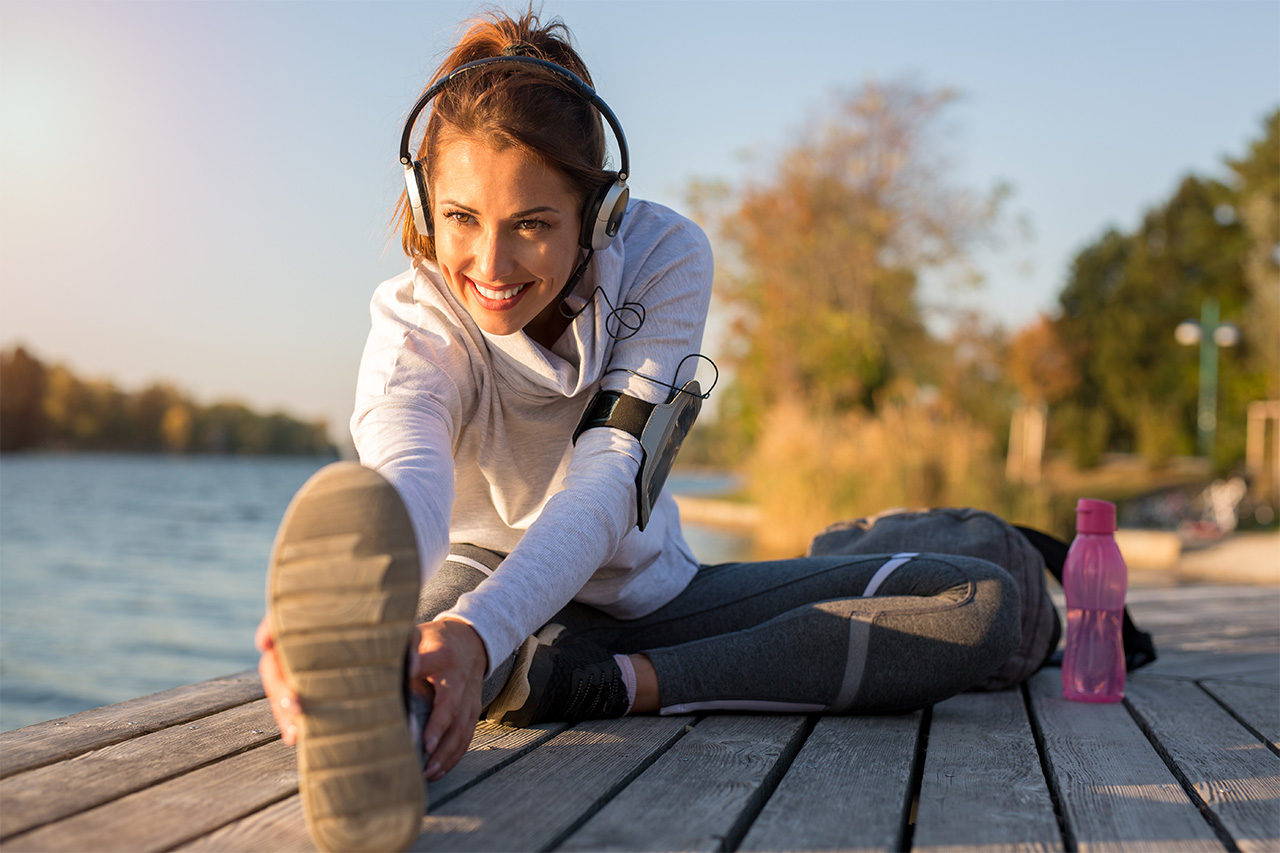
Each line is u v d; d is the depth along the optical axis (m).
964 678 1.44
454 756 1.02
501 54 1.27
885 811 1.07
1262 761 1.35
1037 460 22.00
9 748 1.25
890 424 11.02
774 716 1.50
